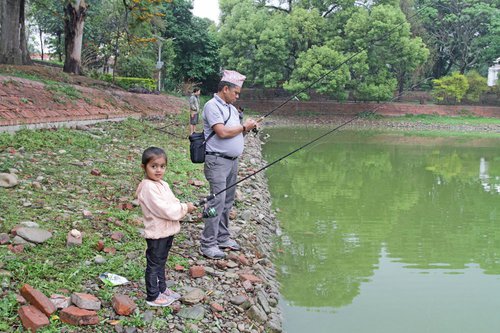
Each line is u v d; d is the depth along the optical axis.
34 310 3.24
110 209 5.62
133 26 18.81
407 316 5.23
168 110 19.33
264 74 39.53
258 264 5.56
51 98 11.03
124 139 10.73
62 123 10.18
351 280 6.28
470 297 5.84
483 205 11.08
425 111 41.44
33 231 4.37
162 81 37.44
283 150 20.84
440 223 9.41
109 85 18.34
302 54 38.25
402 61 38.72
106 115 12.52
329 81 36.75
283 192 12.05
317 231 8.60
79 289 3.70
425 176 15.07
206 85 42.16
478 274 6.63
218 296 4.21
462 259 7.26
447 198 11.78
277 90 43.50
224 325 3.79
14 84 10.34
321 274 6.42
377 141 26.45
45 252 4.16
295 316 5.06
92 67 33.03
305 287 5.91
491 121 39.16
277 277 6.02
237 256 5.21
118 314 3.49
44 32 39.09
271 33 37.88
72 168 7.15
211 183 4.91
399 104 41.75
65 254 4.21
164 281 3.84
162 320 3.56
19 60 17.23
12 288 3.50
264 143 21.66
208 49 39.84
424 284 6.22
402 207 10.74
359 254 7.37
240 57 39.47
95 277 3.95
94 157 8.20
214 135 4.84
